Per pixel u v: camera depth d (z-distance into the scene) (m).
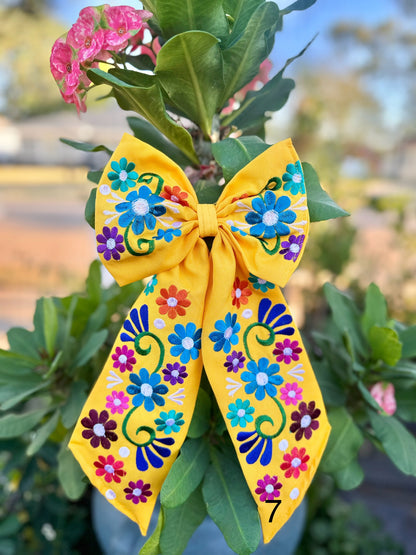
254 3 0.36
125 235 0.30
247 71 0.38
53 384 0.43
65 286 1.31
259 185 0.31
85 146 0.39
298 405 0.33
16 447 0.51
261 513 0.32
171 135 0.36
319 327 1.12
